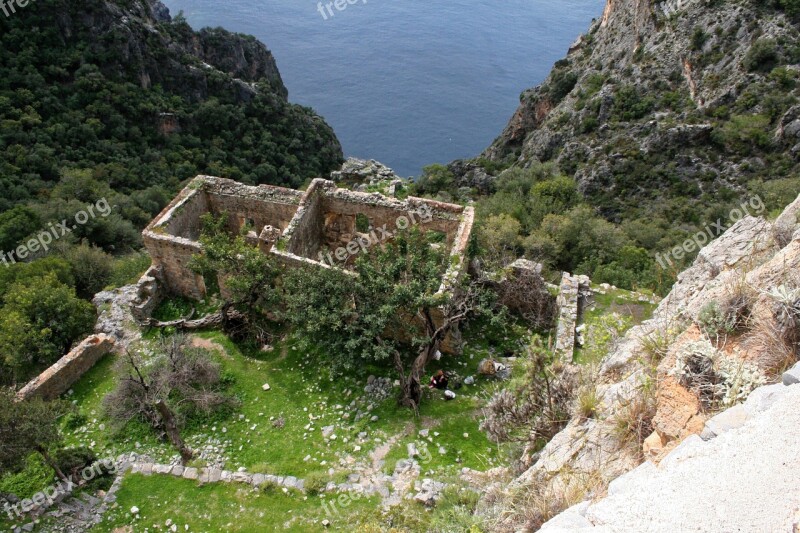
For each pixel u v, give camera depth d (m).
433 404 19.75
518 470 10.97
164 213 25.33
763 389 5.35
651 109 59.09
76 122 53.75
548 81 90.50
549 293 23.31
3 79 50.47
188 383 21.12
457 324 21.66
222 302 24.47
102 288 31.16
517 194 45.97
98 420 20.72
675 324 8.75
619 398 8.05
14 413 16.56
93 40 58.25
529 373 12.75
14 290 25.25
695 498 4.45
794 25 50.91
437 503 13.88
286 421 20.09
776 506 4.18
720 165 48.25
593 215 42.75
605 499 4.94
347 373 21.47
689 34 59.03
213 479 17.70
